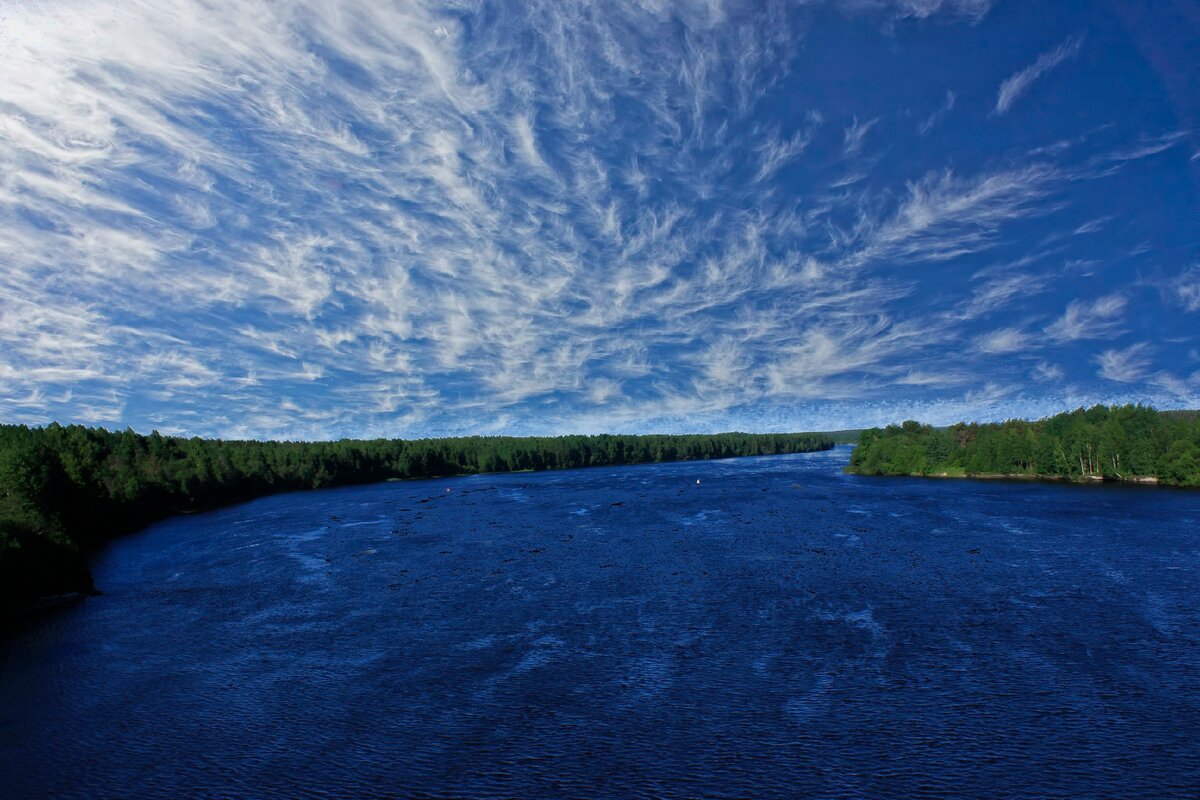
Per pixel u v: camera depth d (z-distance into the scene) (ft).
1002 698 106.73
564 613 154.61
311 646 139.33
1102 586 165.17
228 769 93.40
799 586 170.91
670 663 123.44
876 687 111.55
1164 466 398.01
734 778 87.76
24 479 271.69
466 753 95.25
